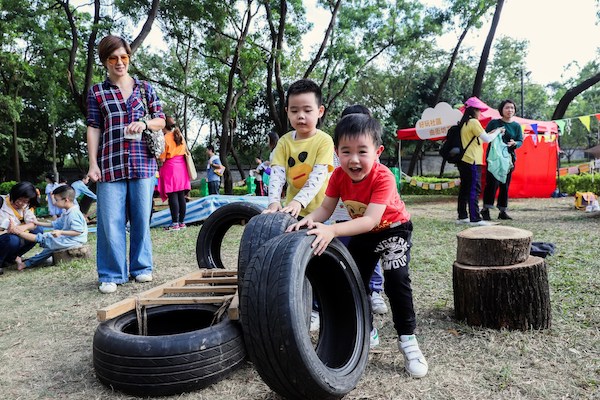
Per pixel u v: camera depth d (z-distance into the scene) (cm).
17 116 2056
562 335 259
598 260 421
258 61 1723
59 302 372
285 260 180
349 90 2481
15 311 353
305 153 281
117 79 402
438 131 1245
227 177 1758
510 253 273
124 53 397
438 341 259
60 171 3325
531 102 4044
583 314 288
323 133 286
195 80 1997
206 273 346
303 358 170
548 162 1214
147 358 212
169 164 751
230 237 671
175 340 215
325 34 1641
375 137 213
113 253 401
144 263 430
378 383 215
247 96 1998
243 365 239
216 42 1712
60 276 465
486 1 1612
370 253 241
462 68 2959
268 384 183
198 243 396
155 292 285
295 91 277
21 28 1412
